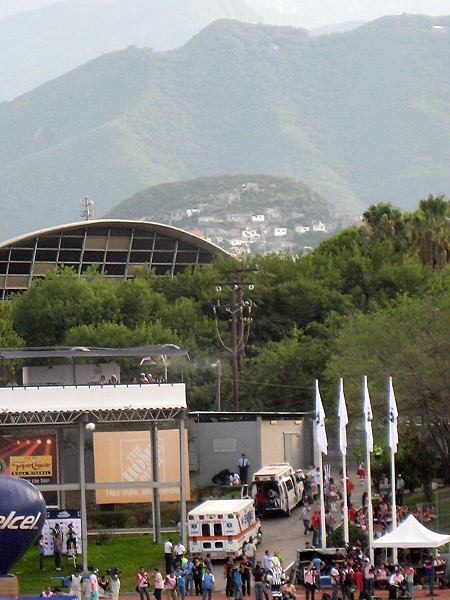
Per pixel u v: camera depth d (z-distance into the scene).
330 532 113.81
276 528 120.62
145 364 182.12
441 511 121.62
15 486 90.38
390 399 106.94
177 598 95.38
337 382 149.38
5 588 88.94
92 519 123.31
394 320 146.62
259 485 124.75
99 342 193.38
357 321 159.88
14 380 146.62
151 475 124.62
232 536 104.88
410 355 136.25
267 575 95.12
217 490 131.25
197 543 105.38
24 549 90.75
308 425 152.62
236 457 138.25
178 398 116.06
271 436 141.62
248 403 184.50
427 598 93.31
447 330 138.38
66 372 136.88
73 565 109.31
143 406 114.88
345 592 92.75
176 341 195.12
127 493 125.44
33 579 105.38
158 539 118.25
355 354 145.12
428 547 96.44
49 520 110.81
